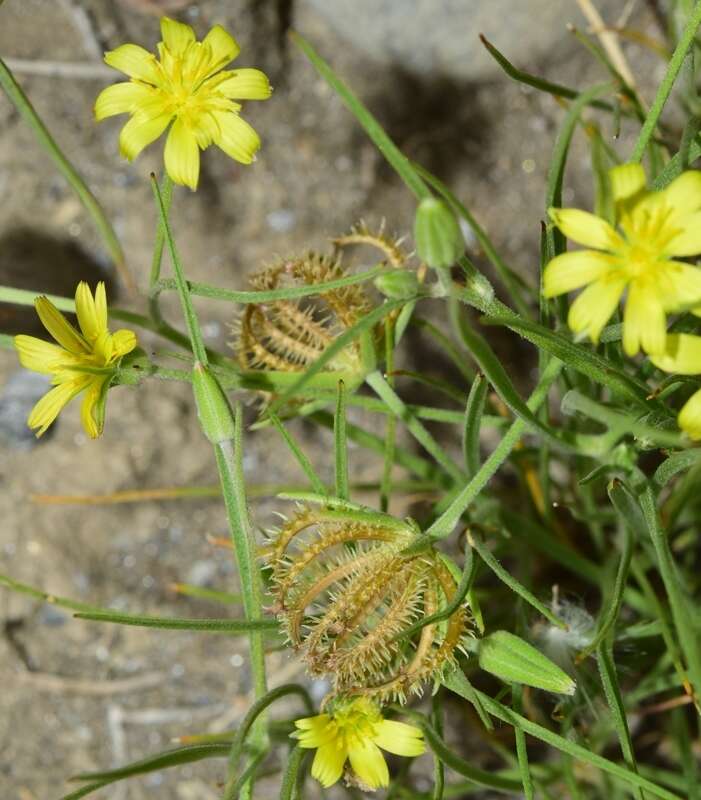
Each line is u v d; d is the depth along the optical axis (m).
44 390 0.24
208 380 0.18
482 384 0.19
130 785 0.24
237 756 0.18
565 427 0.22
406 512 0.24
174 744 0.24
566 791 0.22
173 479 0.24
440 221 0.18
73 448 0.24
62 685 0.24
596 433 0.21
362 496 0.24
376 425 0.24
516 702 0.20
